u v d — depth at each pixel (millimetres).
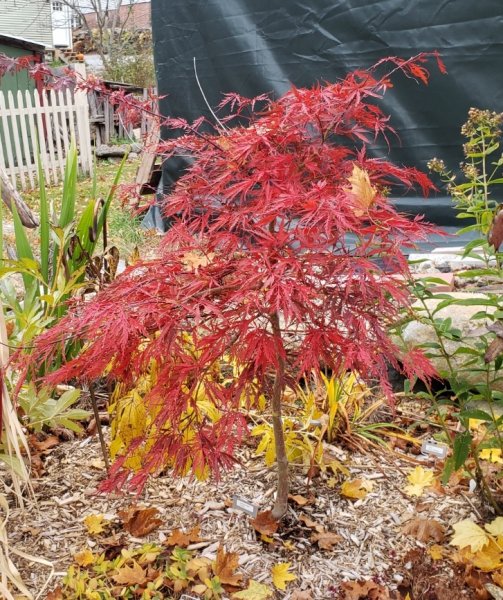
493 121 2887
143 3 23859
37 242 5578
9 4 20141
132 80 16891
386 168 1694
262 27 4820
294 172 1575
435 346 2068
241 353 1538
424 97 4445
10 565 1625
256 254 1506
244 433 2467
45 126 9242
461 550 1883
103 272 2828
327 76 4695
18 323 2395
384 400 2641
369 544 1956
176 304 1441
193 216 1765
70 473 2279
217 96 5078
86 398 2701
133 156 10102
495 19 4176
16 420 1727
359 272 1434
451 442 2287
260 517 2018
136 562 1847
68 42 23312
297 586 1786
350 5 4512
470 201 2859
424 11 4328
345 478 2268
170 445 1751
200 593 1738
